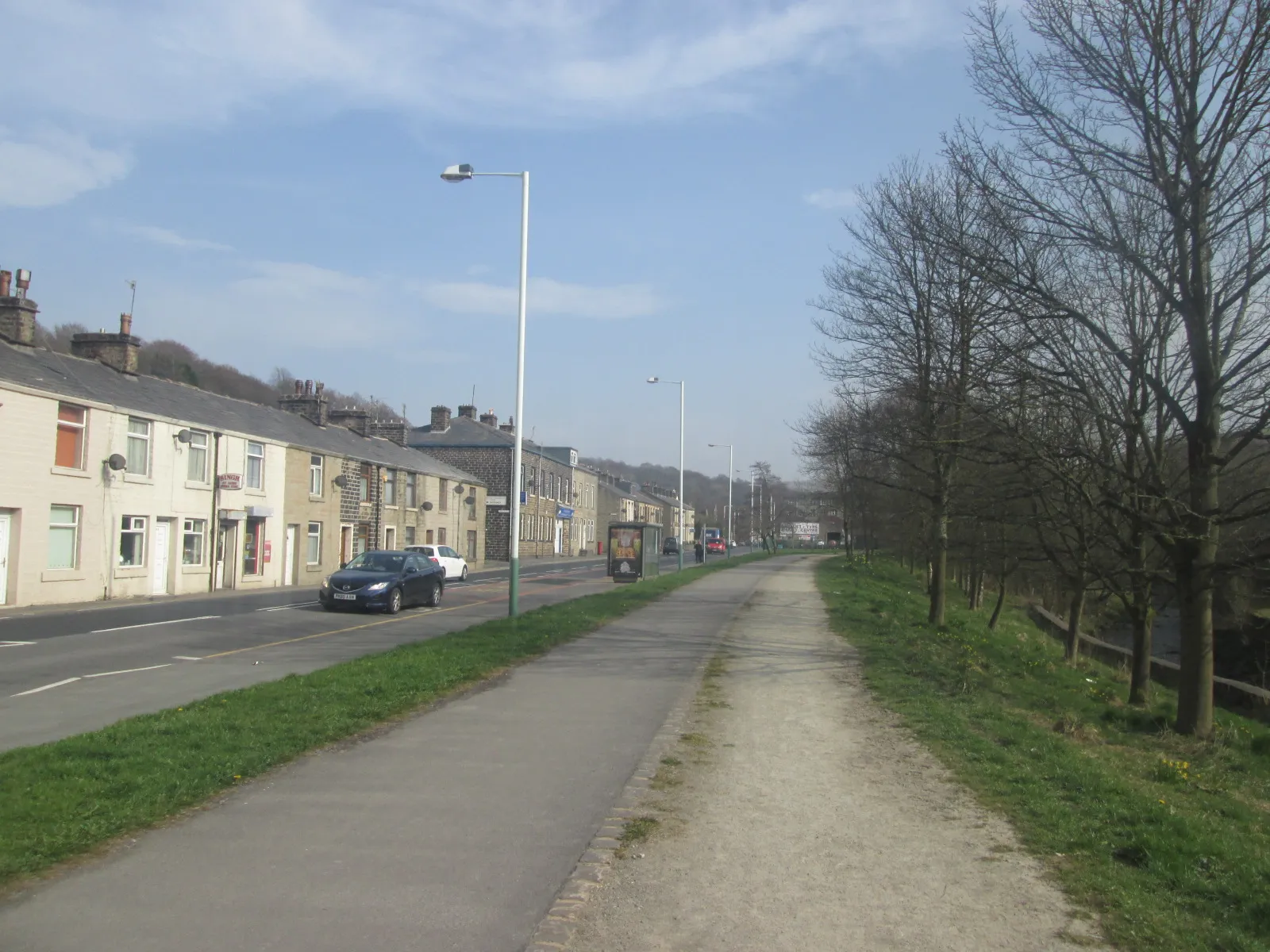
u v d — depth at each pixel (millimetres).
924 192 21734
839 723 10594
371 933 4758
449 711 10656
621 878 5609
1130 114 13742
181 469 31359
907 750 9281
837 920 5062
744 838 6438
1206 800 9359
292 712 9844
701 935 4832
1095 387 15062
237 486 33375
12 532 24500
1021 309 14398
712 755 8859
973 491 21562
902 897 5406
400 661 13719
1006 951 4723
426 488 53000
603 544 102938
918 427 18766
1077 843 6438
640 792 7488
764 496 98875
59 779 7031
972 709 11734
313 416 45344
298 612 25234
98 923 4801
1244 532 17500
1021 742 9906
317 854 5883
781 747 9328
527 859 5891
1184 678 14594
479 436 68875
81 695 12180
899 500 30672
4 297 27531
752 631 20000
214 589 33125
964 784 7973
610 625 20703
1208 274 13883
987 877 5750
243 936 4684
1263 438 13672
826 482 55031
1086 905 5336
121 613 23828
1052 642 31672
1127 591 20125
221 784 7309
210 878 5441
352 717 9766
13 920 4805
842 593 32594
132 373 32281
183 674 14141
